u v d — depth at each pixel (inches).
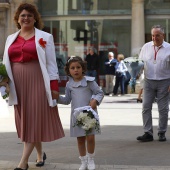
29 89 404.5
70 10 1448.1
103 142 554.6
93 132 402.3
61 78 1427.2
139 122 742.5
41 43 399.2
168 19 1427.2
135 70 840.3
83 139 412.8
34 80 403.9
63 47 1453.0
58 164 438.0
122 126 693.9
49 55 404.2
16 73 404.5
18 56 403.5
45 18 1457.9
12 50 402.9
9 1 1414.9
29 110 405.4
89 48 1437.0
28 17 405.4
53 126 409.4
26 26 406.0
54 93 402.9
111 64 1328.7
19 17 407.2
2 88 401.4
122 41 1437.0
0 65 398.6
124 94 1347.2
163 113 560.7
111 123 730.2
